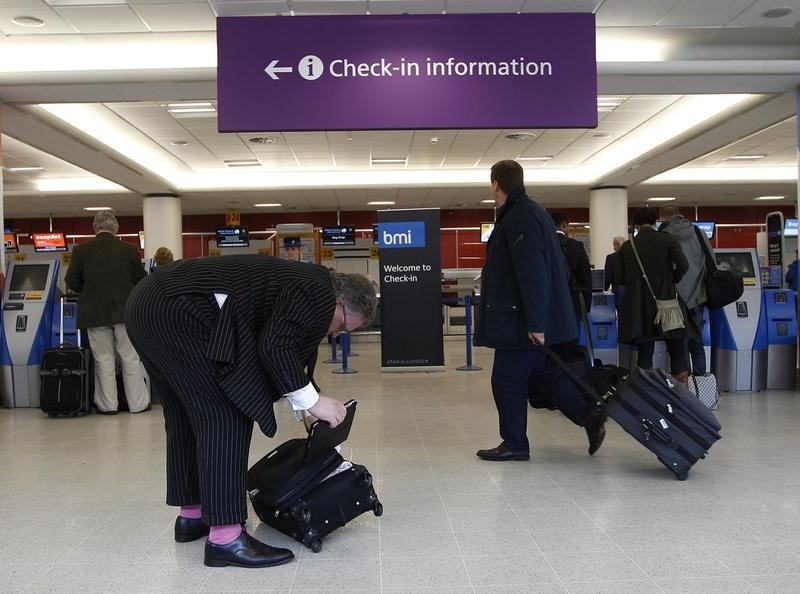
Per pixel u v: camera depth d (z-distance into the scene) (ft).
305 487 8.08
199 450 7.48
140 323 7.35
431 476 11.22
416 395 20.44
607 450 12.87
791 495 9.79
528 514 9.15
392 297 25.95
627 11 20.39
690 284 16.81
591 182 50.90
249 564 7.47
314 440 8.12
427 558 7.68
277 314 7.26
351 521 9.00
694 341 17.42
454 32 17.33
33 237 62.95
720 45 23.50
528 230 11.20
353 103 17.22
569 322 11.84
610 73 22.90
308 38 17.22
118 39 22.09
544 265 11.20
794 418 15.70
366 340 44.75
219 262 7.63
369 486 8.59
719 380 20.18
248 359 7.27
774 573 7.06
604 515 9.05
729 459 11.94
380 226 25.86
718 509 9.20
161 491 10.59
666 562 7.40
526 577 7.09
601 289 22.93
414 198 58.65
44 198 54.54
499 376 12.09
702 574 7.07
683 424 10.67
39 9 19.74
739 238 69.92
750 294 20.25
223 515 7.39
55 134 31.14
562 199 60.18
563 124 17.33
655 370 11.30
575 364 13.85
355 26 17.24
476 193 55.31
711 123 32.04
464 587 6.87
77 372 18.02
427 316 25.99
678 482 10.57
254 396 7.24
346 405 8.61
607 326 20.93
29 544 8.33
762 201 66.08
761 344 20.03
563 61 17.44
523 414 12.19
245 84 17.16
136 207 61.21
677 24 21.53
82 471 11.99
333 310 7.63
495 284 11.69
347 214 67.56
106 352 18.40
